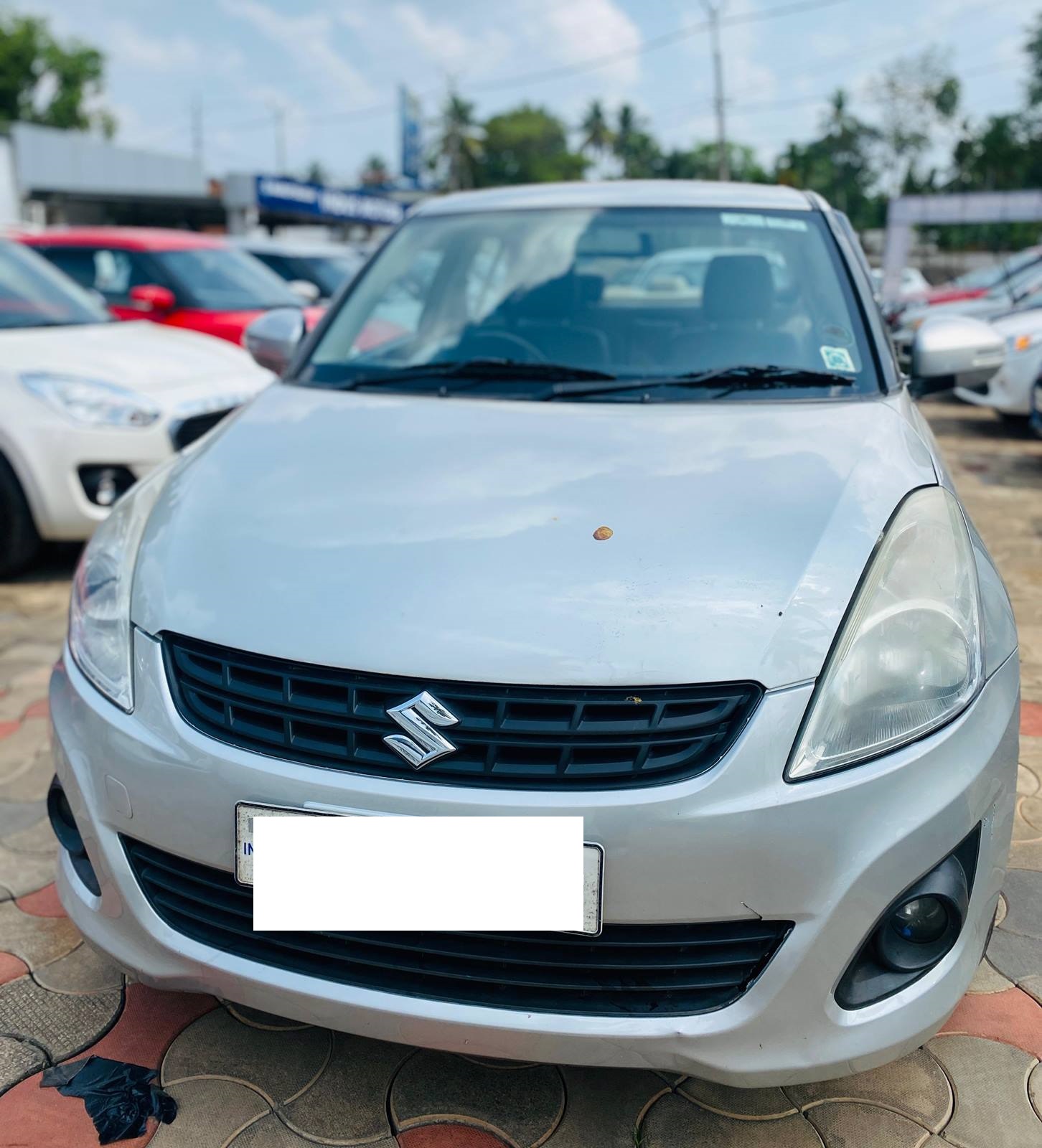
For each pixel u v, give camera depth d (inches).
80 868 62.8
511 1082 60.9
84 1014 67.0
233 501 67.1
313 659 53.1
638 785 49.3
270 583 58.0
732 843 48.5
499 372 88.1
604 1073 61.6
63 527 152.1
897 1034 51.6
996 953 71.2
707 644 51.4
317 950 52.7
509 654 51.5
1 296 178.2
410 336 97.0
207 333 241.9
